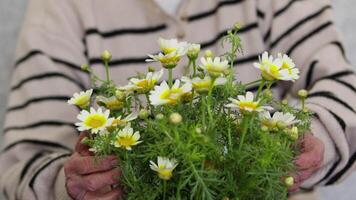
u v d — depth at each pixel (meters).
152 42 1.35
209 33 1.33
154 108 0.66
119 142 0.63
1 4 1.57
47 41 1.36
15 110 1.34
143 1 1.35
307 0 1.33
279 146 0.62
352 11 1.58
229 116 0.66
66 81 1.33
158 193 0.64
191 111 0.65
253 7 1.30
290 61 0.68
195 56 0.66
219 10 1.32
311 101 1.12
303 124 0.73
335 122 1.03
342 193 1.63
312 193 1.12
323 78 1.22
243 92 0.69
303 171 0.76
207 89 0.60
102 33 1.37
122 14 1.36
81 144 0.80
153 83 0.65
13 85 1.38
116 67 1.34
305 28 1.29
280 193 0.64
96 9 1.37
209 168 0.62
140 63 1.34
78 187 0.77
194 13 1.34
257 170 0.61
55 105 1.30
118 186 0.71
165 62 0.65
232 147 0.63
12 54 1.59
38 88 1.32
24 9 1.57
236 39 0.72
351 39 1.59
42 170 1.07
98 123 0.64
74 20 1.37
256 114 0.63
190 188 0.63
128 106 0.68
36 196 1.06
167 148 0.62
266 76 0.62
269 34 1.32
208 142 0.60
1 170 1.26
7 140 1.29
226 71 0.65
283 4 1.31
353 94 1.15
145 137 0.65
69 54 1.35
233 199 0.63
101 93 0.73
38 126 1.28
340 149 1.03
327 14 1.30
